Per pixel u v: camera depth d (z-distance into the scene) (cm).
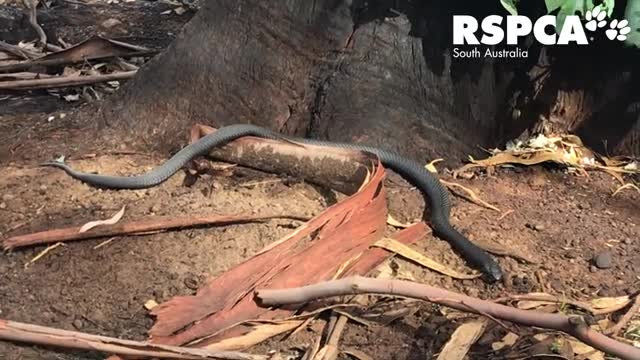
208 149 126
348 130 133
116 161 133
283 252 100
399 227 116
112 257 106
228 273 97
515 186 134
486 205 126
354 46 134
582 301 105
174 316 93
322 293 95
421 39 133
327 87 135
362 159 121
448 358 91
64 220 114
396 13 133
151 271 104
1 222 114
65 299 99
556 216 126
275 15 137
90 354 90
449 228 115
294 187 124
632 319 103
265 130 129
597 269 113
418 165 125
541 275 110
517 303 102
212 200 119
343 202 106
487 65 136
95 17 261
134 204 118
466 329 95
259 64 138
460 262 111
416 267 108
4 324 90
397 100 135
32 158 135
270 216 113
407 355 93
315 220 103
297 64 137
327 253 103
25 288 100
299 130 137
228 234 111
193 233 111
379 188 112
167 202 118
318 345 93
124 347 87
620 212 130
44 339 89
